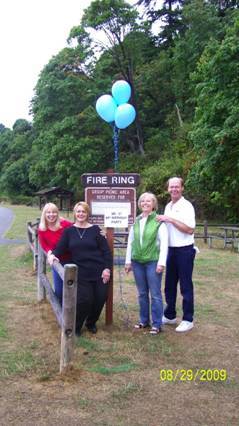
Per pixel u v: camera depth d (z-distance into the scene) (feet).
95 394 14.37
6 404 13.66
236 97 65.62
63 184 166.71
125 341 19.24
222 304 26.43
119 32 143.64
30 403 13.74
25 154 267.39
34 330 20.77
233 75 66.03
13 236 67.56
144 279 20.56
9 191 264.11
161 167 113.09
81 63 149.07
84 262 19.36
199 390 14.87
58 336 19.67
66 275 15.24
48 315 22.88
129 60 148.46
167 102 155.74
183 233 20.08
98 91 144.77
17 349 18.22
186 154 109.91
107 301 21.17
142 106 154.71
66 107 150.00
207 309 25.12
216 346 19.02
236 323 22.50
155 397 14.30
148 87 152.56
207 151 68.80
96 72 149.48
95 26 141.59
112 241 20.80
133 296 27.89
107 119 24.70
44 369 16.11
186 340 19.61
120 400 14.03
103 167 147.84
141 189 109.91
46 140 148.56
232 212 82.64
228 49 65.00
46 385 14.92
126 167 139.13
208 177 72.02
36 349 18.21
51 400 13.93
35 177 175.22
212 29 118.93
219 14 126.00
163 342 19.20
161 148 141.79
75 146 139.95
